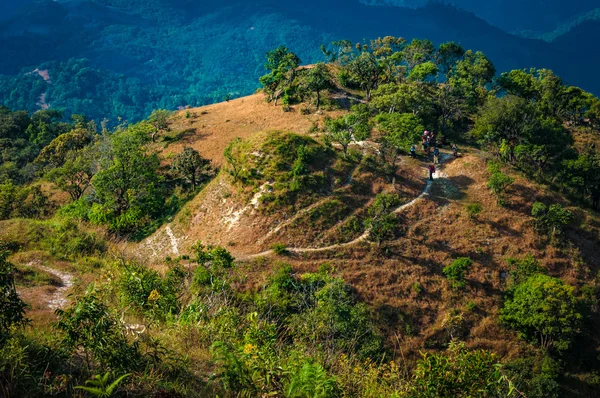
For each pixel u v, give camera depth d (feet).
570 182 209.87
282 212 176.35
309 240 168.86
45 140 398.21
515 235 179.32
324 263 160.25
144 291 54.34
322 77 268.00
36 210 213.25
